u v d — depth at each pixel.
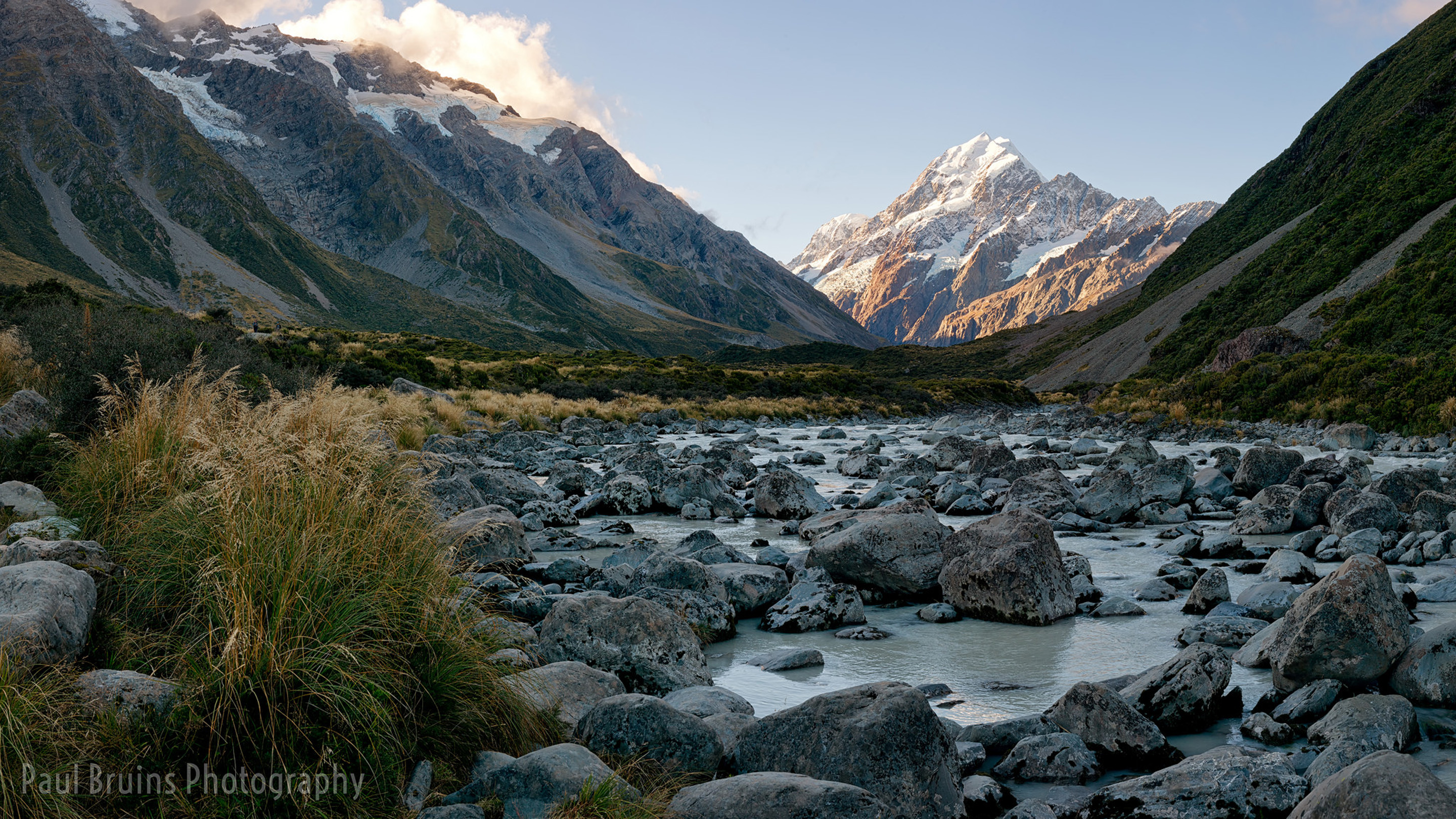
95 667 4.91
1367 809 4.10
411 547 5.82
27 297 39.59
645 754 5.30
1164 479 19.61
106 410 9.20
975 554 10.32
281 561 4.80
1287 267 84.06
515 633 6.89
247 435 5.98
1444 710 6.30
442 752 4.77
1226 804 4.77
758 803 4.42
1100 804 4.95
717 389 77.06
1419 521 14.00
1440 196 68.88
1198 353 83.75
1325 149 118.12
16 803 3.64
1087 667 8.07
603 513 18.33
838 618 9.84
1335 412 43.53
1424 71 101.50
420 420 29.59
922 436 50.69
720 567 10.73
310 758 4.22
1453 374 38.56
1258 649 7.89
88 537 7.25
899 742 5.07
